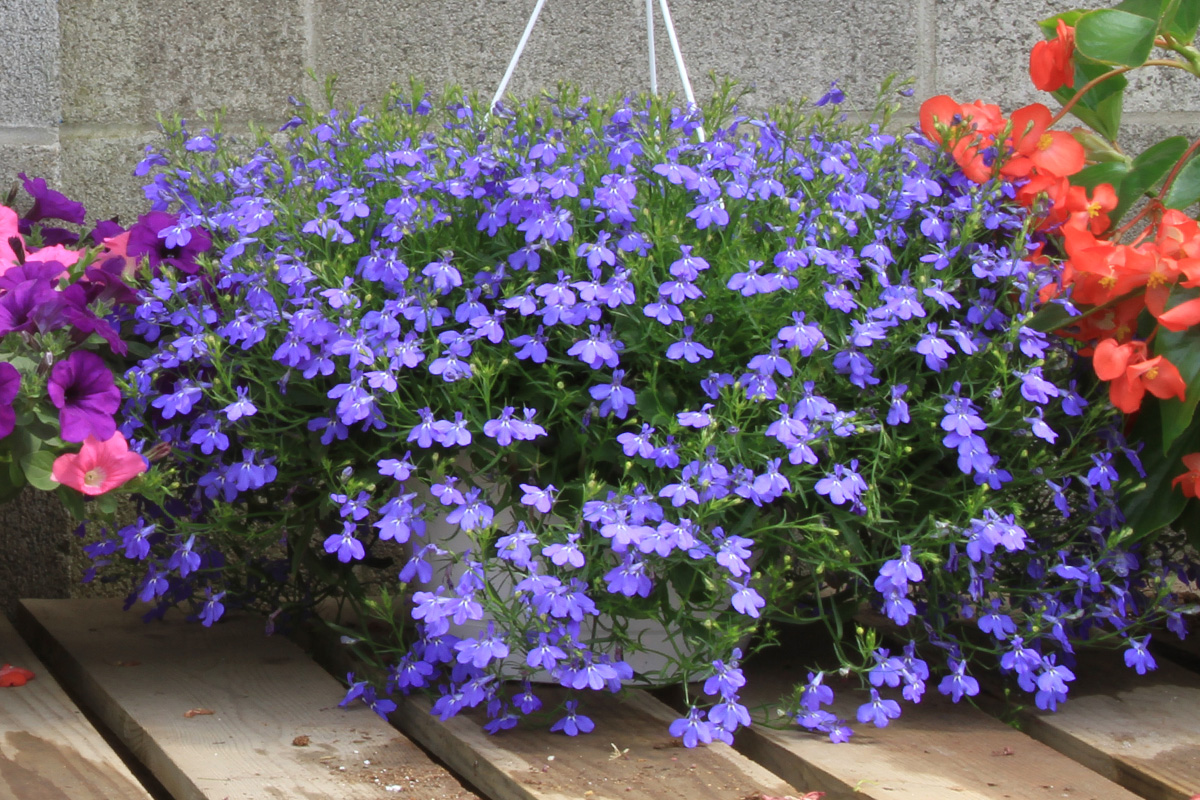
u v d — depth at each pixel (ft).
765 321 4.75
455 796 4.09
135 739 4.79
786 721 4.95
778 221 5.10
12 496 4.85
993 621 4.91
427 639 4.78
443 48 8.16
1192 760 4.64
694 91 8.30
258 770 4.26
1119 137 8.39
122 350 4.86
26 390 4.50
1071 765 4.55
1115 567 5.17
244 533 5.10
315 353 4.73
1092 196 5.92
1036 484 5.23
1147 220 8.25
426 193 5.00
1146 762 4.61
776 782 4.24
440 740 4.80
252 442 4.86
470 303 4.70
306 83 8.08
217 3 7.92
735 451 4.56
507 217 4.88
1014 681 5.49
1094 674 5.83
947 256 5.04
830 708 5.24
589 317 4.43
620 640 4.56
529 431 4.36
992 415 4.90
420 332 4.81
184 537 5.33
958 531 4.69
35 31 7.38
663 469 4.66
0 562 7.43
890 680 4.58
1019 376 4.82
